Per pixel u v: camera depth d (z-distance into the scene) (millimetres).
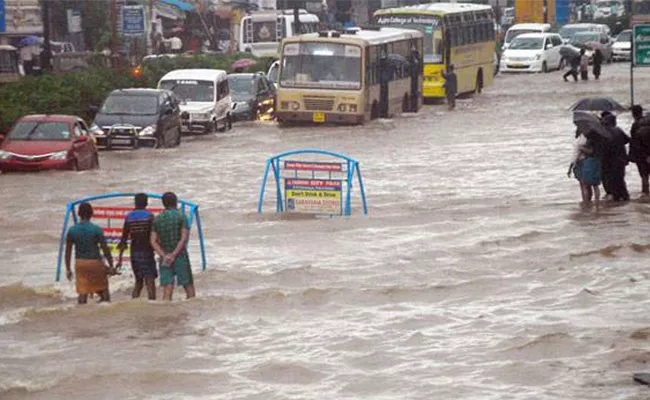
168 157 71688
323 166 50844
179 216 35844
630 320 33594
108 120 75625
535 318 34062
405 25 107625
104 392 28375
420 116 96812
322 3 166125
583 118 51969
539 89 120188
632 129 54469
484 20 119500
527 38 142750
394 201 54812
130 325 33969
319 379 29047
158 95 77625
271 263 41750
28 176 62844
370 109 90938
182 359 30766
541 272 39781
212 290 38125
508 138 80000
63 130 65562
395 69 96188
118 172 64812
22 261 42812
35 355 31328
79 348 31906
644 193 54625
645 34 80062
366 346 31672
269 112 96312
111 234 38844
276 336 32781
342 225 48719
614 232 46031
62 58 112125
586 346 31125
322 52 88688
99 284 35781
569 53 136500
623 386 27891
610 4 199625
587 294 36688
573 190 57250
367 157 71000
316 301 36500
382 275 39812
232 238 46469
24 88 83750
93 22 135250
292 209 51125
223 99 88375
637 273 39438
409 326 33562
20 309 35469
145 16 130250
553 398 27141
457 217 50156
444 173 63781
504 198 55219
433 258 42344
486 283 38406
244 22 137000
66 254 35781
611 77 132750
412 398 27469
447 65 106750
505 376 28906
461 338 32188
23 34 129250
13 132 65625
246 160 69938
